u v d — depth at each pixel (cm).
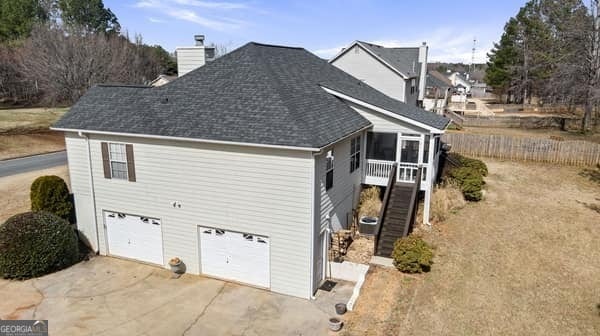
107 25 7362
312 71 1877
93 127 1455
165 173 1389
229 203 1317
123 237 1538
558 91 3831
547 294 1222
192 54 1880
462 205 1964
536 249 1523
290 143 1166
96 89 1712
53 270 1439
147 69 6250
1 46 5588
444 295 1215
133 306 1227
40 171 2647
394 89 3347
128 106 1534
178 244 1434
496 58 6625
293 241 1258
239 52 1683
